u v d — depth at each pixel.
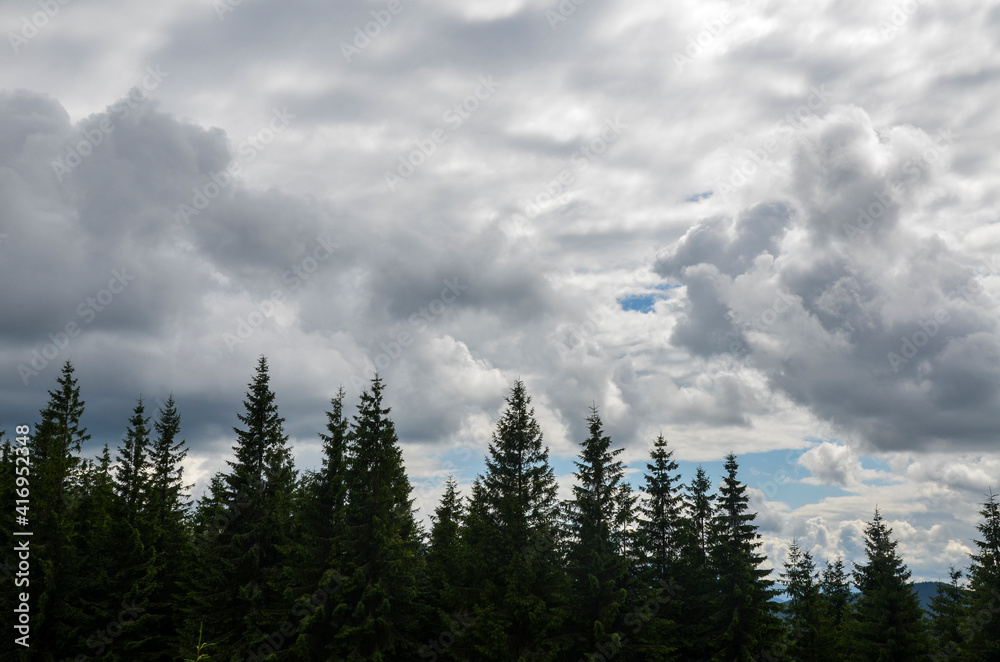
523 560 44.34
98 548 51.03
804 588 62.88
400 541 44.78
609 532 48.81
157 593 53.78
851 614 60.44
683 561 50.22
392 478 48.22
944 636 65.94
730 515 52.75
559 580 45.66
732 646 47.22
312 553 44.97
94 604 47.75
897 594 56.03
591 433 51.59
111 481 57.16
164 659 51.22
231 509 46.69
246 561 44.75
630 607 45.50
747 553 50.81
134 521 53.12
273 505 46.97
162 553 53.94
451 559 51.16
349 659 40.66
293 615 43.75
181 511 60.56
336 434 48.62
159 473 61.50
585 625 45.47
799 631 59.66
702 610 50.50
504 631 42.28
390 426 47.97
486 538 46.09
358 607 41.62
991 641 56.03
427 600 50.09
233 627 44.19
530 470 49.66
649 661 44.44
